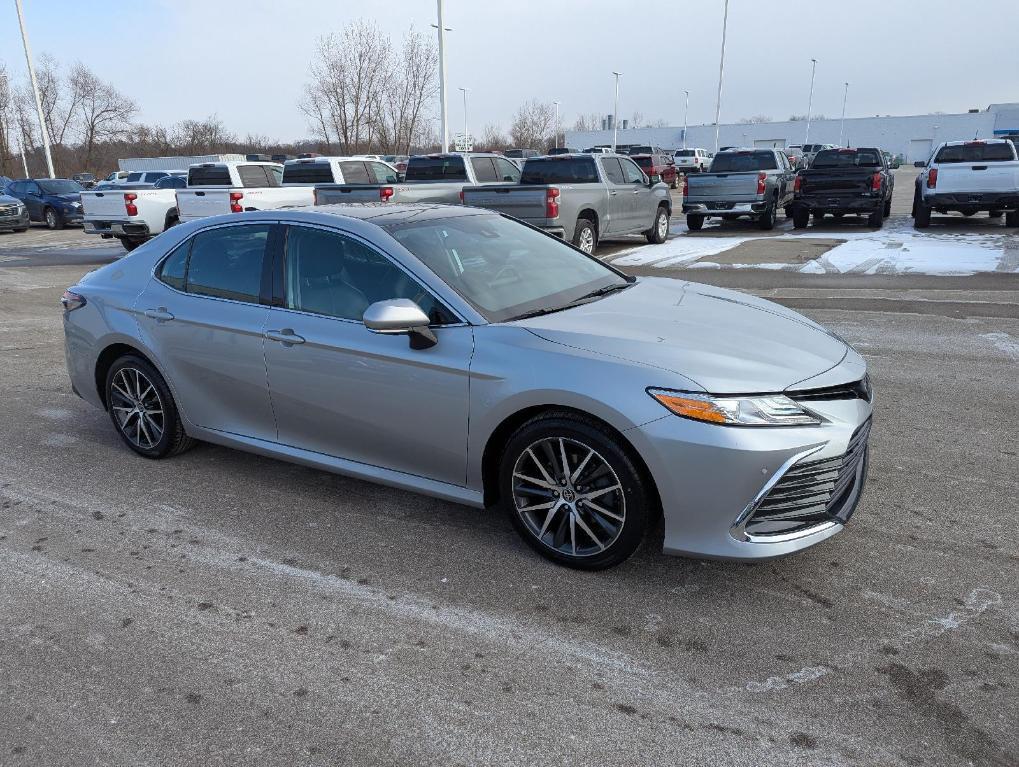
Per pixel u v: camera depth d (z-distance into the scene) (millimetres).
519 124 63906
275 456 4250
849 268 11992
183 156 56375
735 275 11750
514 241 4363
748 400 2986
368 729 2520
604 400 3084
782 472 2959
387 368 3639
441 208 4535
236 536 3842
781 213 22828
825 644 2893
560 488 3379
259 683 2756
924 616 3045
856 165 18547
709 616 3086
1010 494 4098
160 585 3406
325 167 16656
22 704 2674
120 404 4918
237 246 4285
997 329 7828
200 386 4426
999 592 3193
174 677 2795
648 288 4266
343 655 2900
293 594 3318
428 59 32719
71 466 4781
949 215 19828
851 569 3396
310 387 3932
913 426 5145
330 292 3906
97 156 61281
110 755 2434
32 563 3617
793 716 2529
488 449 3516
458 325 3533
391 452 3803
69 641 3020
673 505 3070
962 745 2383
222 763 2391
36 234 24297
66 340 5074
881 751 2371
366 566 3533
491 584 3361
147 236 16734
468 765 2361
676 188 39188
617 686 2697
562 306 3826
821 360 3326
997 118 74875
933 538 3650
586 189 13477
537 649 2912
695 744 2422
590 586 3320
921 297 9617
